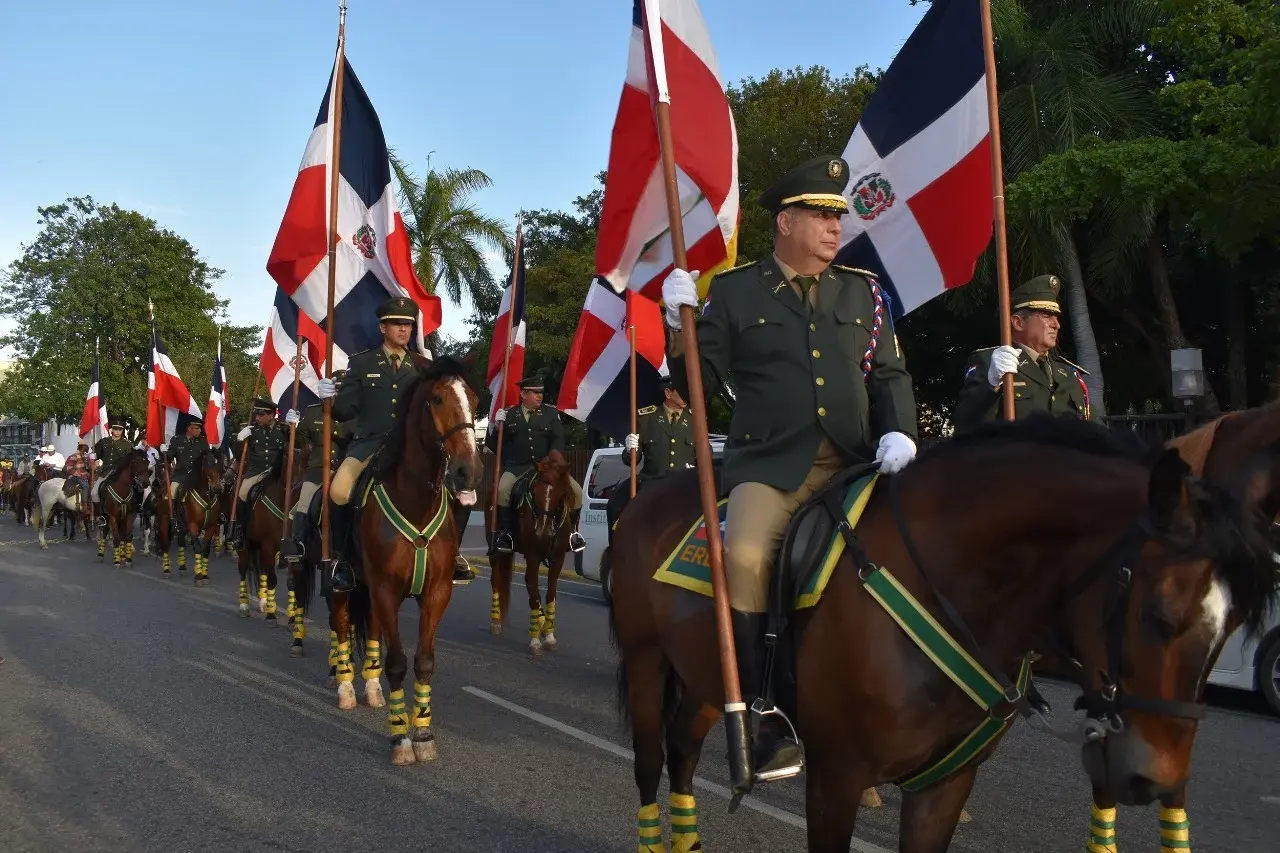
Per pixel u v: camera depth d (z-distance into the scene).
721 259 4.21
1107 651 2.57
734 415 3.57
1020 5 16.17
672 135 4.09
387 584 6.32
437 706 7.68
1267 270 16.33
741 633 3.23
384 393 7.36
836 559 3.06
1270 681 6.99
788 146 20.36
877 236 5.92
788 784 5.79
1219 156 11.57
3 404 40.81
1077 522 2.79
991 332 17.95
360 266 8.73
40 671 8.77
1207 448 3.12
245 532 11.76
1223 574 2.44
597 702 7.80
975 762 3.04
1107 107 14.75
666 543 3.89
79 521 31.00
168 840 4.91
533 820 5.18
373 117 8.77
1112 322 18.45
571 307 25.36
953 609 2.94
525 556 10.02
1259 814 5.20
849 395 3.36
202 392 36.94
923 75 5.79
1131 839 4.87
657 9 3.72
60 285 40.53
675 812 4.25
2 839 4.92
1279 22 11.08
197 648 9.98
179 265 42.66
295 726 7.04
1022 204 13.34
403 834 4.99
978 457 3.06
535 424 10.72
